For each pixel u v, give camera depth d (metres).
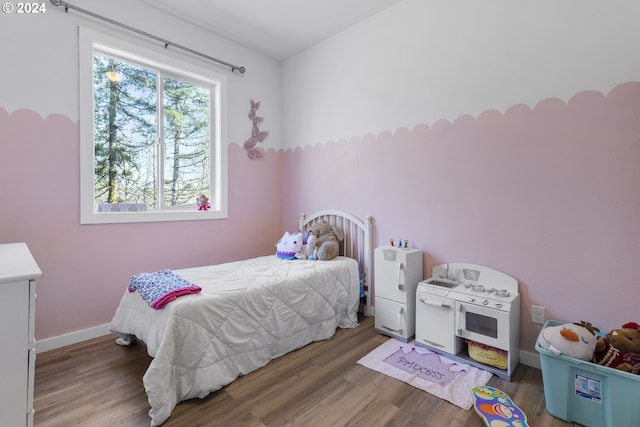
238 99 3.21
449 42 2.27
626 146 1.64
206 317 1.71
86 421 1.46
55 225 2.17
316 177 3.27
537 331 1.93
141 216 2.54
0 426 1.00
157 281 1.93
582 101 1.76
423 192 2.44
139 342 2.28
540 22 1.89
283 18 2.75
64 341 2.20
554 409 1.50
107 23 2.33
